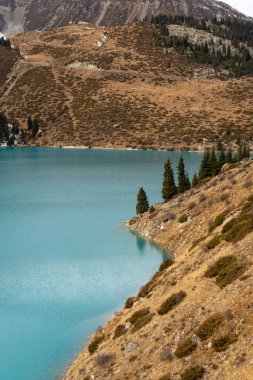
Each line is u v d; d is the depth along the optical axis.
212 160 102.19
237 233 42.41
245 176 74.62
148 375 30.94
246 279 33.38
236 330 29.45
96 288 59.28
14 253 77.38
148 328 36.16
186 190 97.81
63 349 43.31
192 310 34.53
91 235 88.56
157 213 88.50
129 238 84.88
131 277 63.34
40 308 53.12
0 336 46.28
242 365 26.72
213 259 40.84
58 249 79.19
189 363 29.31
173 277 43.47
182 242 73.06
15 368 40.25
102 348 38.53
